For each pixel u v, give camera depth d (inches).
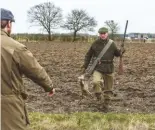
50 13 4259.4
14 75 207.6
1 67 204.4
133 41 3476.9
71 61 1047.6
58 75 711.7
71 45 2402.8
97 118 370.3
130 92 524.1
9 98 205.2
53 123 351.6
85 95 453.7
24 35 3481.8
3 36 208.8
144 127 345.4
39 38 3563.0
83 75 419.5
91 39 3641.7
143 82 624.7
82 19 4200.3
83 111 411.2
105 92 416.5
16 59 206.8
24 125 209.2
